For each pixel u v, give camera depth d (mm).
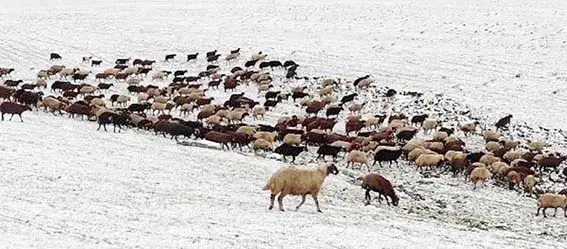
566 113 38125
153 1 77188
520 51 49875
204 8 70938
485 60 48250
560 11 60375
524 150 31906
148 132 30953
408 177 26641
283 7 69438
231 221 15961
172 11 69688
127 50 54156
